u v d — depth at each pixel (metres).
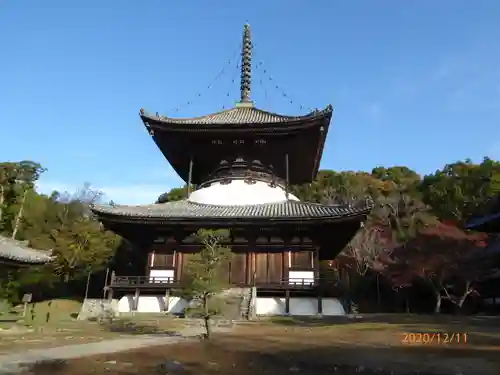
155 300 34.62
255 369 11.92
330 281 33.44
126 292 35.66
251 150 42.34
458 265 45.00
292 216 33.72
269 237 36.06
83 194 74.06
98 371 11.24
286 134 39.31
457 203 66.25
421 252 47.00
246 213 35.84
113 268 55.44
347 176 85.56
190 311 19.53
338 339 19.31
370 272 57.97
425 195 71.50
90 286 54.22
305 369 12.02
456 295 50.38
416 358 14.08
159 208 38.41
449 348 16.53
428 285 50.53
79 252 49.94
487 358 14.10
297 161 45.56
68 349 15.40
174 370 11.56
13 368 11.59
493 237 43.88
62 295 51.56
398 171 95.50
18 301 40.47
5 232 56.72
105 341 18.03
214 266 20.03
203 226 35.62
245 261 35.47
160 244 37.00
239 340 18.58
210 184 42.50
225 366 12.31
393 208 64.12
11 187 57.62
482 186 66.81
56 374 10.79
